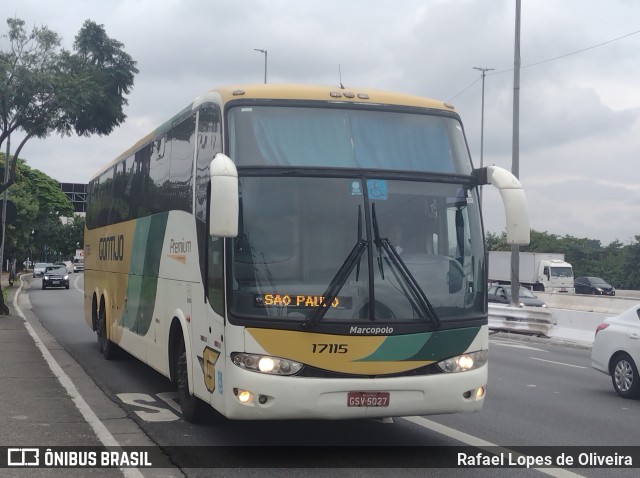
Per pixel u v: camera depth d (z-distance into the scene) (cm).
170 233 971
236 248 707
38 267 7488
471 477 698
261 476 690
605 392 1241
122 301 1302
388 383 696
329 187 733
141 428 882
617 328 1214
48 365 1357
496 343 2158
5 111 2344
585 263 8231
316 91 786
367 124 780
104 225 1522
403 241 736
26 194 5669
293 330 689
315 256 710
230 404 695
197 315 822
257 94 773
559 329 2269
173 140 985
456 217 765
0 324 2198
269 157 742
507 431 907
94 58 2395
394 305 710
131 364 1425
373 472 709
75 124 2436
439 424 940
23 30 2300
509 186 749
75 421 895
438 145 796
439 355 717
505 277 5769
